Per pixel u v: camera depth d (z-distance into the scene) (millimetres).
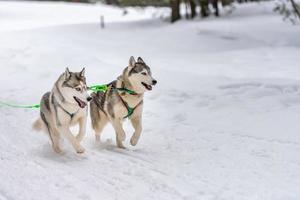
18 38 17219
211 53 14891
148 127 7531
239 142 6445
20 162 5832
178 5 22875
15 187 5008
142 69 6148
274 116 7273
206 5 22734
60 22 30062
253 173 5324
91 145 6719
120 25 24156
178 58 14016
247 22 19750
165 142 6734
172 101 8750
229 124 7246
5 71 12219
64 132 6020
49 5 40438
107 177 5324
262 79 9484
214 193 4789
